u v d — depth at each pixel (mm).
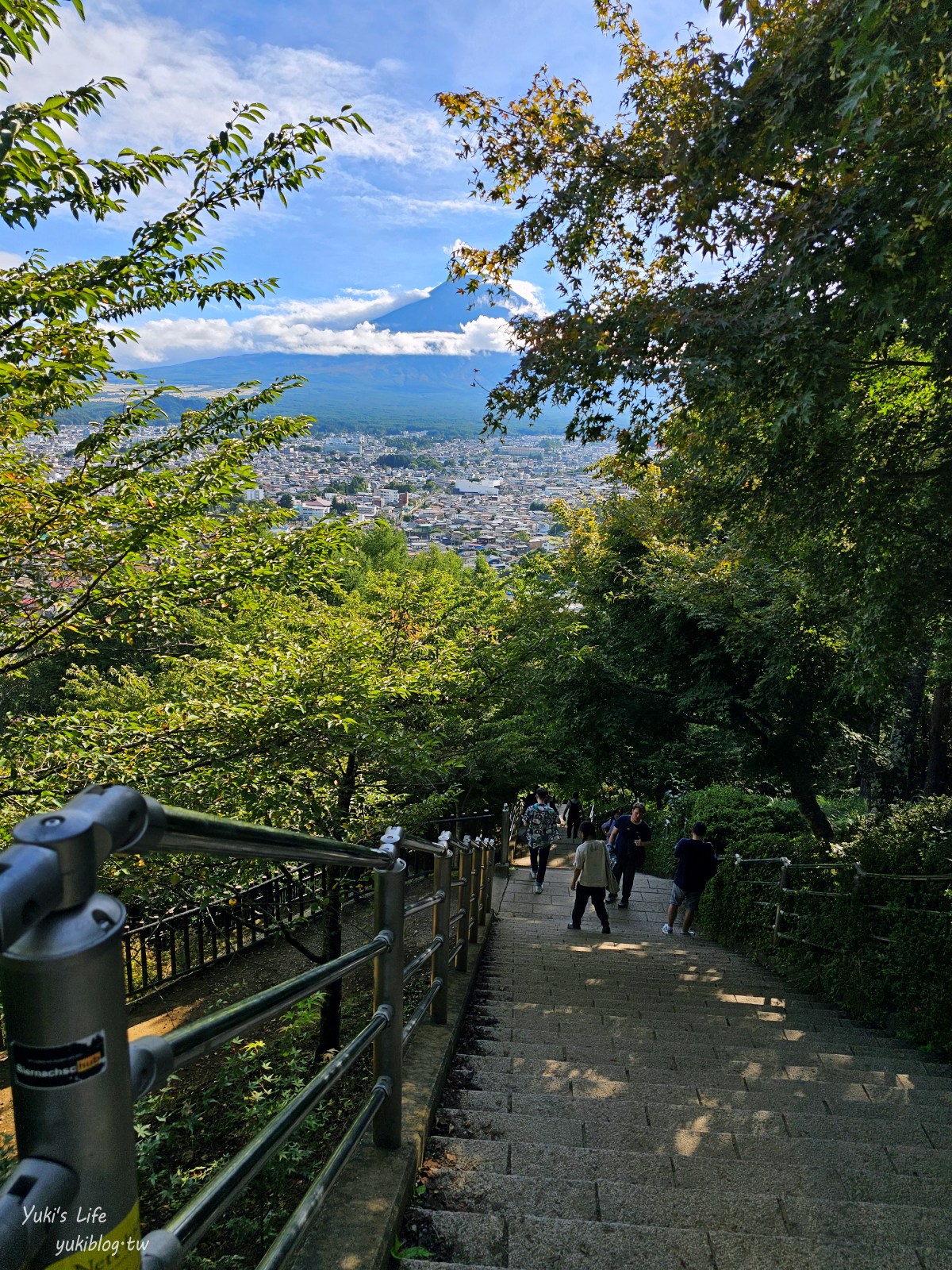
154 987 7004
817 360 4852
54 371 3879
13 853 662
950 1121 4102
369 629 6504
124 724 4699
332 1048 5543
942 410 6352
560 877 14750
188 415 5090
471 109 6977
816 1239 2744
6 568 4551
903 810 10867
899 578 6613
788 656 11445
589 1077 4445
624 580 14641
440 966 4457
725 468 7301
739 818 14414
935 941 5906
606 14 6781
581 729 14414
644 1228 2717
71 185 3689
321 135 3996
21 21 3270
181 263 4199
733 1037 5742
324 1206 2451
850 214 4660
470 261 7410
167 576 4969
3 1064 5273
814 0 5211
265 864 5348
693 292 5879
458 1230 2648
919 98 4254
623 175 6812
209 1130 4277
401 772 6125
